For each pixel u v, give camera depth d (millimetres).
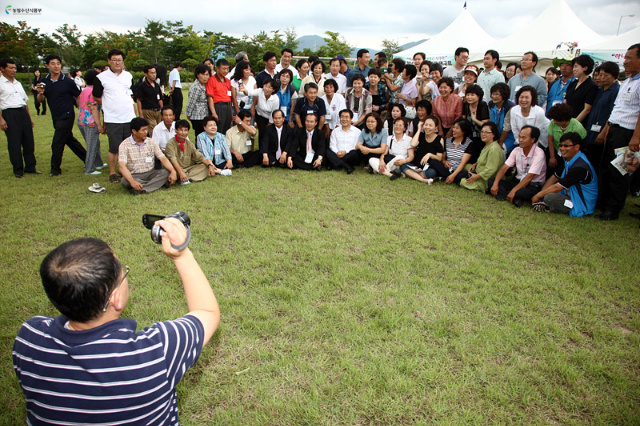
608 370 2348
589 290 3176
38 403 1088
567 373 2287
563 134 4863
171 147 5797
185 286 1357
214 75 7105
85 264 1075
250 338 2562
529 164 5301
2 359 2398
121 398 1070
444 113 6457
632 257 3752
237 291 3080
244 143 6992
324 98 7484
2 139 9422
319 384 2203
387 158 6785
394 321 2705
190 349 1226
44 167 6898
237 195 5379
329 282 3211
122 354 1088
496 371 2312
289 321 2732
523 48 12695
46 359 1079
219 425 1972
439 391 2172
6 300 2947
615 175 4668
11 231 4160
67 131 6273
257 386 2203
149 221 1381
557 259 3701
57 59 5969
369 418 2021
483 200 5410
